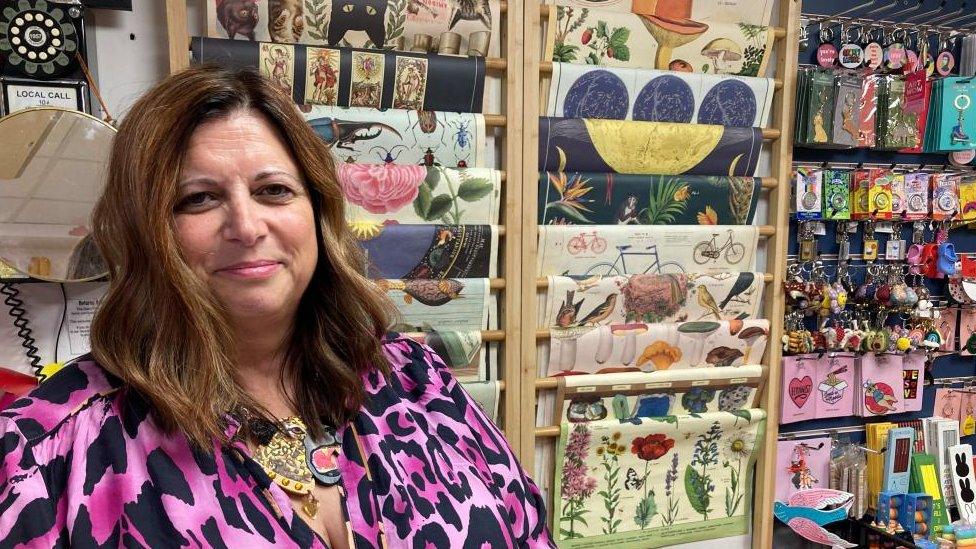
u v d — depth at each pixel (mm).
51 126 1180
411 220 1523
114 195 643
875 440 2059
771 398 1877
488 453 905
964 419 2213
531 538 909
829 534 1823
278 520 658
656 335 1735
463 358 1590
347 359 832
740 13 1744
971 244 2195
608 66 1651
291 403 780
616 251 1699
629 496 1812
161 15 1395
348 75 1437
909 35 2016
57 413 624
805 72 1795
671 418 1798
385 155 1492
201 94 655
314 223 731
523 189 1602
